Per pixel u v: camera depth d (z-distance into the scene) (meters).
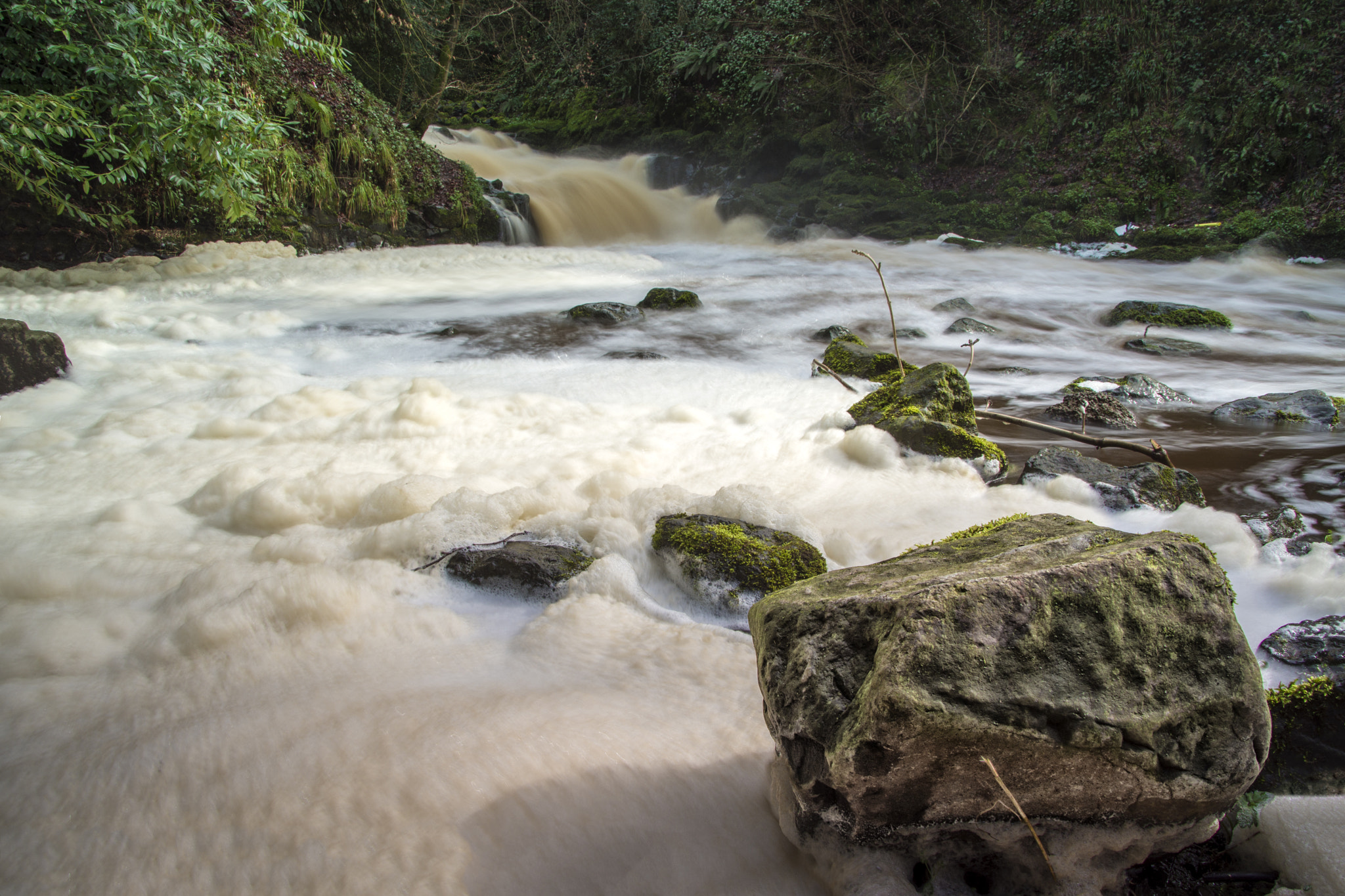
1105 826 1.64
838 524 3.73
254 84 12.67
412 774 1.95
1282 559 3.30
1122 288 12.97
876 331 9.26
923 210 19.08
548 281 11.84
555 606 2.95
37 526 3.56
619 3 24.78
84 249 10.72
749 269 14.41
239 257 11.79
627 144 24.28
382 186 14.50
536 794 1.91
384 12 18.70
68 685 2.48
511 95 27.55
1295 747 2.13
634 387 6.09
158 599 3.02
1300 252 15.10
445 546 3.27
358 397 5.46
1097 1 19.58
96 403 5.46
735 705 2.34
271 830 1.83
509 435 4.82
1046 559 1.81
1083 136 19.38
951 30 20.78
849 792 1.56
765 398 5.84
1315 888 1.74
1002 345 8.91
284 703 2.33
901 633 1.54
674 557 3.16
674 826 1.87
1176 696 1.58
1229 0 18.03
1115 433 5.48
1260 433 5.43
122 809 1.93
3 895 1.72
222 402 5.45
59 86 9.09
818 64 21.52
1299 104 16.52
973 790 1.57
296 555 3.26
